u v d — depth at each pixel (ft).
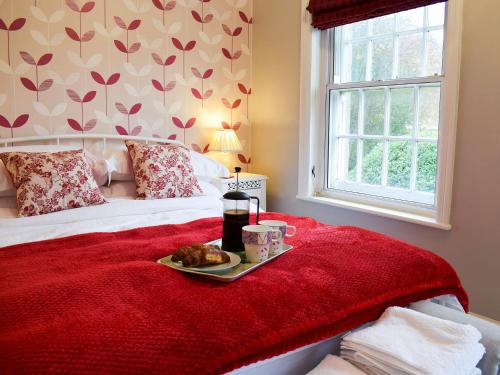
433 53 8.31
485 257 7.57
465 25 7.48
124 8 10.14
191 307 3.80
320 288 4.39
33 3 9.07
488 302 7.60
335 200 10.34
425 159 8.63
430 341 4.04
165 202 8.21
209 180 10.44
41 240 6.14
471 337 4.04
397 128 9.09
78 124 9.89
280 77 11.41
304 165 10.85
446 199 7.95
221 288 4.27
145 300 3.98
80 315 3.64
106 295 4.04
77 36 9.63
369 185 9.80
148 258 5.25
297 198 11.22
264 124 12.12
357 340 4.03
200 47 11.41
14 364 3.03
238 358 3.57
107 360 3.14
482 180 7.49
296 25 10.75
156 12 10.61
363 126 9.78
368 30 9.45
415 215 8.72
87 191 7.66
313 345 4.34
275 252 5.27
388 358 3.80
